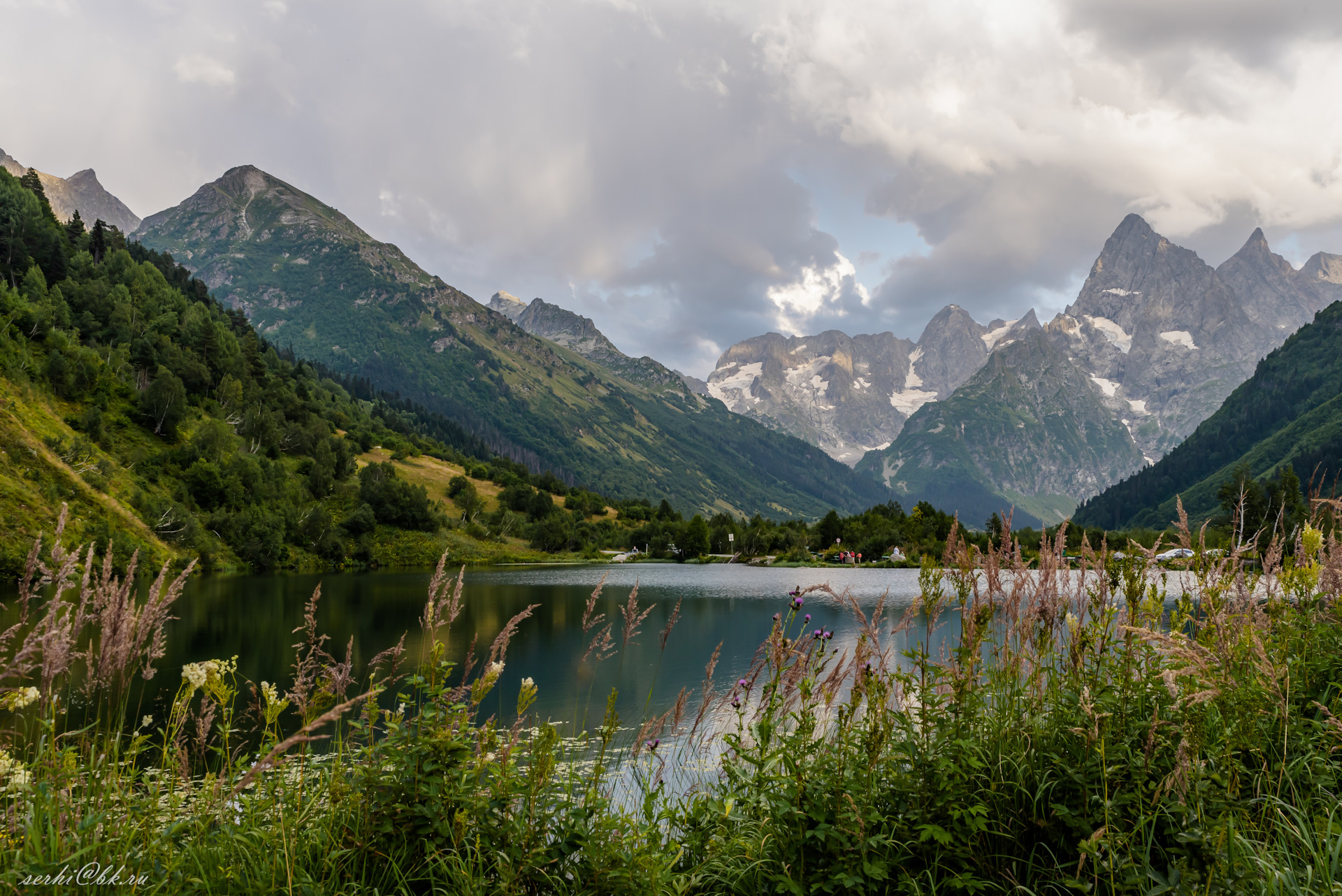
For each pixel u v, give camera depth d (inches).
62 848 169.3
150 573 2758.4
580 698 920.9
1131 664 212.7
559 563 5319.9
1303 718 216.7
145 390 4623.5
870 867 186.9
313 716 217.9
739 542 5649.6
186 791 213.8
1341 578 251.3
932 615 237.3
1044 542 245.6
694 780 369.4
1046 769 207.5
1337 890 158.6
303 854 188.7
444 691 211.6
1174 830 178.5
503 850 199.6
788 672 257.8
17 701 188.1
